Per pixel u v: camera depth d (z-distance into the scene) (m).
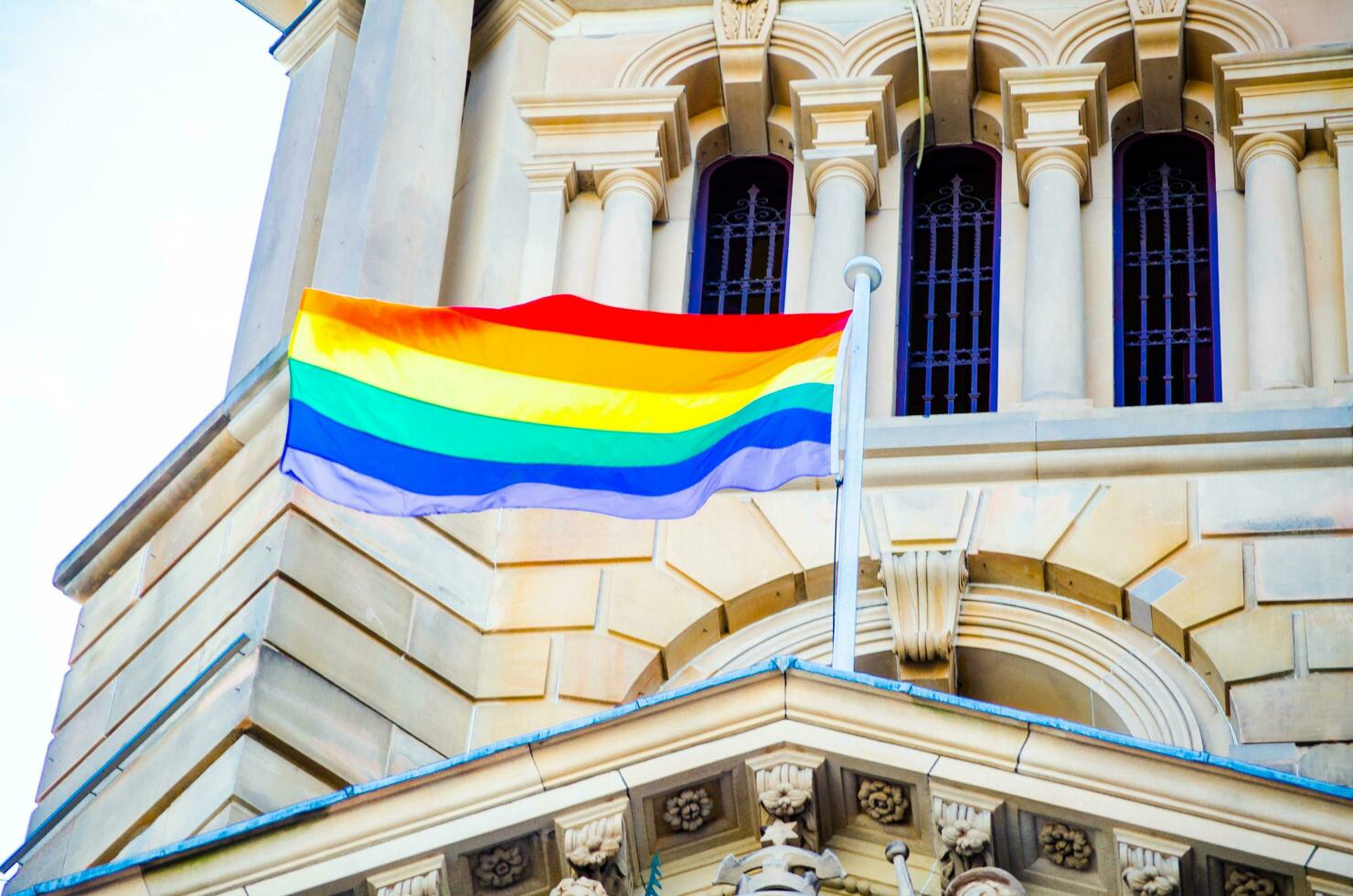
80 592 28.22
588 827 20.03
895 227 28.84
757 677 20.02
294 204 29.77
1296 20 29.38
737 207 29.88
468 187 29.34
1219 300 27.83
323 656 24.42
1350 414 25.91
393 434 24.59
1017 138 29.11
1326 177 28.36
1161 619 24.94
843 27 30.22
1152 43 29.27
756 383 24.52
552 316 25.45
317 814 20.30
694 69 30.16
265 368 26.81
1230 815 19.12
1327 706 23.95
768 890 19.33
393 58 29.33
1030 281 27.84
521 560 26.27
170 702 24.77
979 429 26.31
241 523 25.94
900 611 25.33
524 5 30.84
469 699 25.22
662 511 24.14
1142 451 26.03
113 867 20.34
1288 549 25.19
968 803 19.50
